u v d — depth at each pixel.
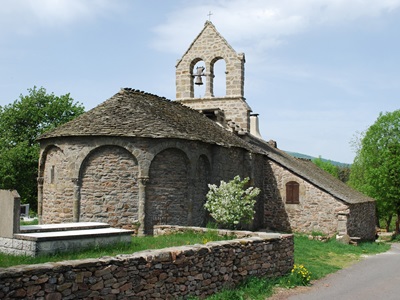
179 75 28.64
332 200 25.11
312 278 13.09
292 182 26.45
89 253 11.08
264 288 11.07
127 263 8.16
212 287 10.07
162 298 8.79
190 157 18.88
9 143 35.91
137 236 16.80
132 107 19.11
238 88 27.81
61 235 11.18
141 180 17.59
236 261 10.92
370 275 14.19
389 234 45.41
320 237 23.14
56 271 7.09
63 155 18.23
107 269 7.82
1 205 11.62
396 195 37.09
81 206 17.72
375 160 43.75
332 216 25.03
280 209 26.69
